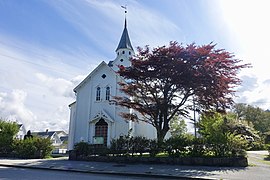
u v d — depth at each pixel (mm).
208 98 17469
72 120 30453
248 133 29000
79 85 28328
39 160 18266
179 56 17016
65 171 12828
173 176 10508
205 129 17984
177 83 17250
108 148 17156
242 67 16766
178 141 15117
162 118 19344
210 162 13938
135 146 16219
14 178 10102
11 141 22875
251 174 10773
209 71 16359
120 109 26188
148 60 17688
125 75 18766
